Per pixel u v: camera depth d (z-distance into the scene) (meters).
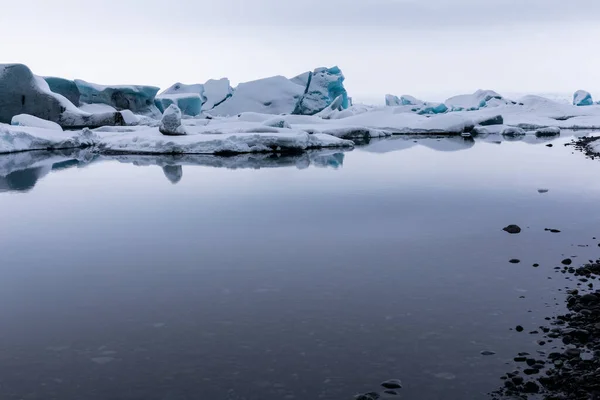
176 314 5.41
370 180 15.62
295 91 73.00
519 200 11.75
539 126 50.38
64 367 4.29
